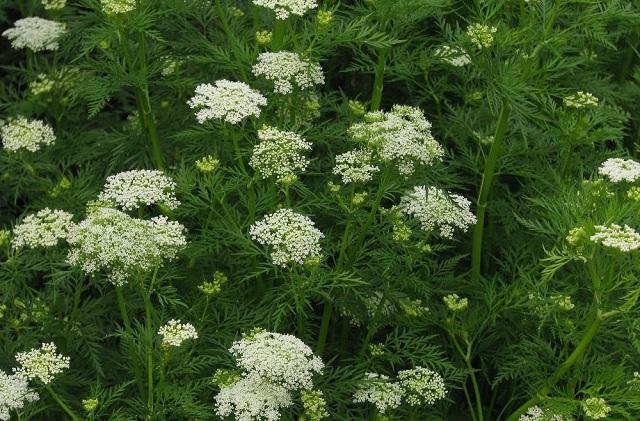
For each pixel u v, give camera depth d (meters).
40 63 1.89
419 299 1.53
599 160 1.61
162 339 1.38
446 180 1.53
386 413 1.46
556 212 1.42
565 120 1.55
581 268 1.51
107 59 1.60
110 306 1.50
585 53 1.69
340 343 1.56
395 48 1.60
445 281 1.55
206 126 1.54
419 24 1.77
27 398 1.36
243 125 1.46
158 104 1.67
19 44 1.73
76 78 1.70
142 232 1.36
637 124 1.79
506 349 1.52
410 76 1.63
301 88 1.52
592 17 1.51
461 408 1.59
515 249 1.63
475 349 1.53
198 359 1.42
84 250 1.35
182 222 1.61
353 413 1.50
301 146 1.43
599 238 1.33
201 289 1.44
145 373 1.43
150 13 1.53
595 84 1.68
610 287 1.36
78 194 1.58
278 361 1.32
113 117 1.83
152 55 1.58
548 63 1.52
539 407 1.44
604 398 1.40
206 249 1.47
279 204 1.47
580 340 1.44
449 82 1.78
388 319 1.52
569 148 1.57
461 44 1.50
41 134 1.62
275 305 1.45
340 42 1.52
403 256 1.47
